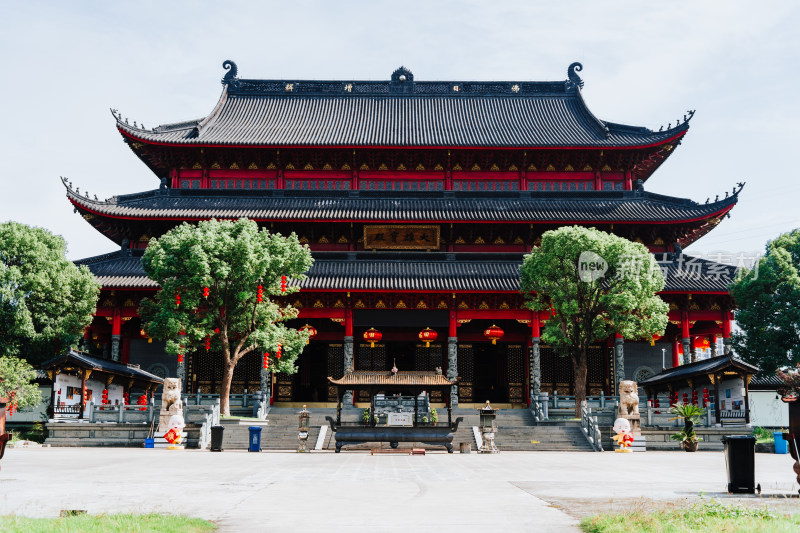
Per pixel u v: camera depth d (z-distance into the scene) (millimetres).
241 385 66938
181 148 69750
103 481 21484
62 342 52938
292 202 69125
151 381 55875
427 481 22125
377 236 68000
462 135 73188
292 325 67750
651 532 12203
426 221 66125
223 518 14297
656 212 67375
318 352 69875
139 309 54250
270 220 65688
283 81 82375
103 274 61375
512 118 78312
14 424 57281
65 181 63344
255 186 71562
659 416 47938
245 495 18078
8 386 45531
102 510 15094
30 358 52906
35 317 51938
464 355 69750
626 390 46281
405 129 74812
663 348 68625
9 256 52281
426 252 67500
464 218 66000
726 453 19203
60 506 15758
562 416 55000
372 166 72250
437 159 71812
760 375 63281
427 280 62156
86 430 45250
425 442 41750
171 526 12523
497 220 65750
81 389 46531
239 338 55219
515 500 17234
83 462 29844
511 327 69125
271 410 59656
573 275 52656
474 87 82500
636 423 45719
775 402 64500
